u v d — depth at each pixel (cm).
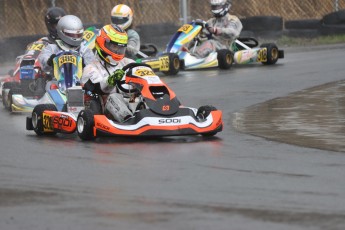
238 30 5041
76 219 1606
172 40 4847
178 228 1528
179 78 4447
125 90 2669
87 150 2367
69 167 2120
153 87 2578
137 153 2312
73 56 3067
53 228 1546
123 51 2755
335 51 5778
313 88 3897
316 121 2933
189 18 6619
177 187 1877
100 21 6341
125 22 4353
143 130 2478
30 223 1585
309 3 7250
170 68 4606
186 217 1609
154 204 1717
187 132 2509
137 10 6588
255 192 1823
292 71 4625
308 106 3322
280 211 1655
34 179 1983
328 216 1612
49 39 3512
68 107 2725
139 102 2608
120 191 1841
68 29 3175
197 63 4803
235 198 1769
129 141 2525
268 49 5009
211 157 2248
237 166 2122
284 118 3025
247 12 7119
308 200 1745
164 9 6738
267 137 2608
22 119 3145
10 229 1548
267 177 1981
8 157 2281
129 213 1645
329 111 3170
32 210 1686
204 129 2542
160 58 4544
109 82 2595
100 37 2731
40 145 2480
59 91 3000
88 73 2694
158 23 6291
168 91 2584
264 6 7131
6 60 5516
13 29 6078
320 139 2553
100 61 2773
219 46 4975
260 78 4341
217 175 2006
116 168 2100
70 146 2442
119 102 2622
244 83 4150
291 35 6762
